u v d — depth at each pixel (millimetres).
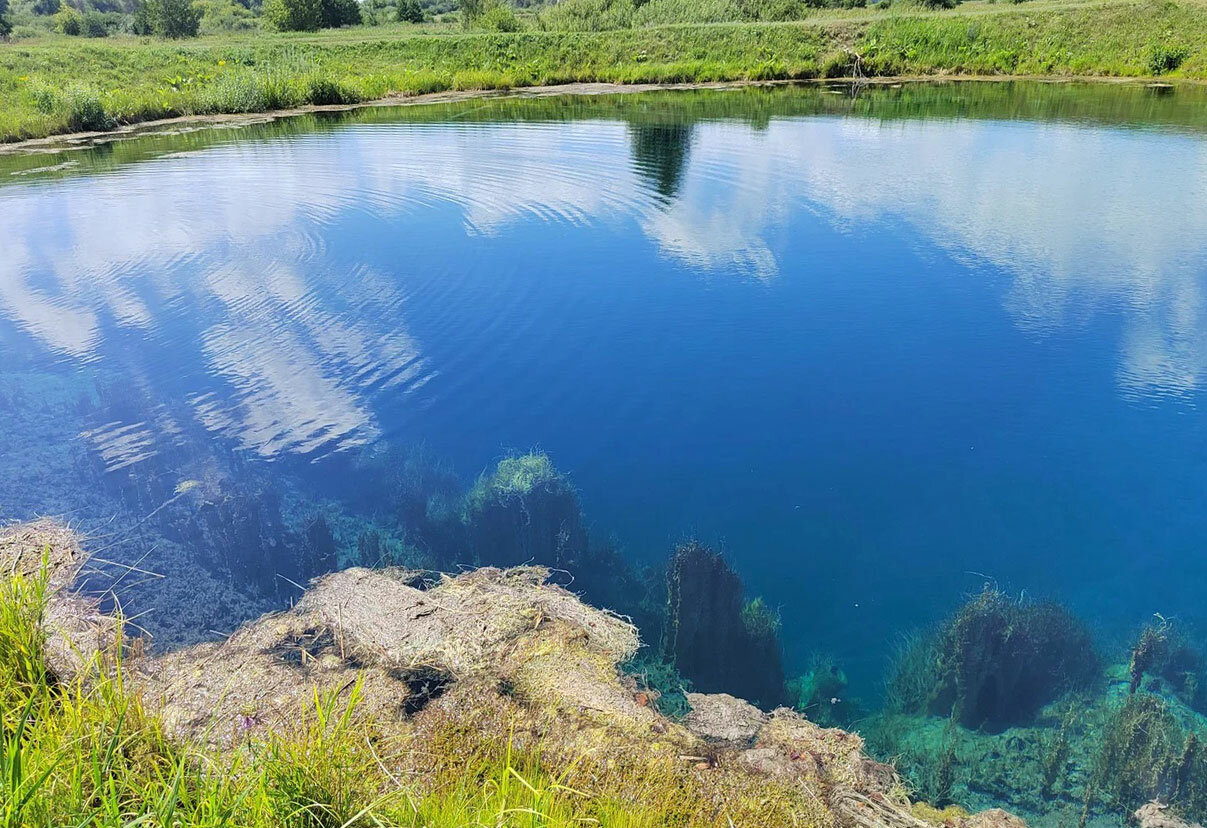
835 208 13234
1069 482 6680
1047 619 5418
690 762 3727
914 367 8281
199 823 2404
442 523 6109
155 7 47156
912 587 5836
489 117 23188
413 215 13109
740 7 42562
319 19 52156
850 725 4840
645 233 12180
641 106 24906
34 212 13508
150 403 7625
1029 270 10523
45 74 27219
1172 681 5152
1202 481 6629
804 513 6457
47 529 5742
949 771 4422
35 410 7461
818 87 29188
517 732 3734
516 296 10023
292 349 8711
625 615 5230
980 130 19297
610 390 7969
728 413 7598
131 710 3262
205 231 12414
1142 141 17406
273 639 4484
